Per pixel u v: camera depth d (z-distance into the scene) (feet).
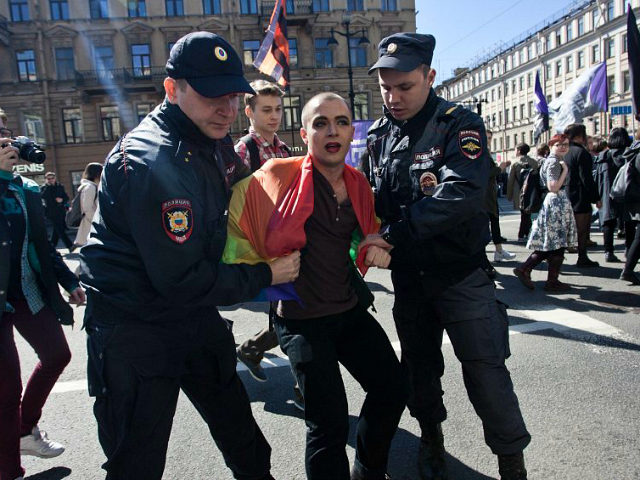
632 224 21.38
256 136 11.16
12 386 7.48
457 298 7.19
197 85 5.34
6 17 90.89
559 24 170.91
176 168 5.30
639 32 25.27
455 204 6.53
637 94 25.31
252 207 6.42
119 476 5.54
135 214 5.13
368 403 6.89
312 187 6.49
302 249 6.64
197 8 92.99
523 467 7.07
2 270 7.32
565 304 16.87
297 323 6.72
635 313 15.52
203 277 5.37
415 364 7.92
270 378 12.25
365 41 62.59
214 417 6.50
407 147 7.32
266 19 91.91
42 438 8.88
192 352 6.02
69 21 91.71
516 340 13.65
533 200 24.43
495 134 221.87
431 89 7.40
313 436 6.31
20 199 7.89
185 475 8.32
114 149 5.51
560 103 38.99
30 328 8.10
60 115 93.15
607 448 8.39
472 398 7.21
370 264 6.89
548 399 10.16
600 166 24.06
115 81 91.71
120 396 5.57
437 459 7.84
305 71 94.89
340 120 6.45
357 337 7.02
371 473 6.93
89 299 5.76
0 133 7.82
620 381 10.81
